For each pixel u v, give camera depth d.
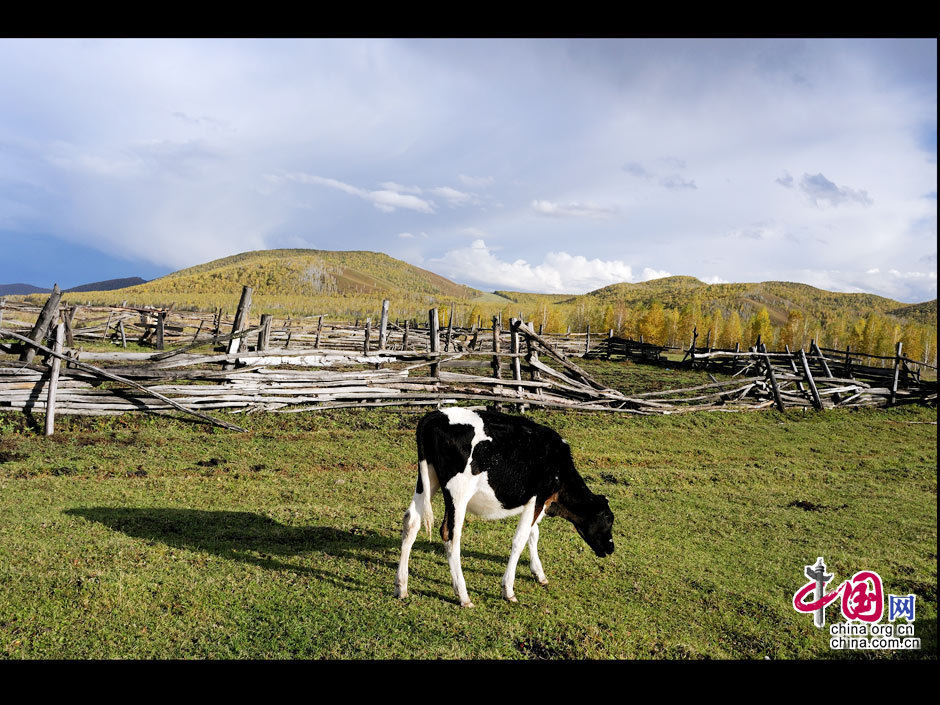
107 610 4.86
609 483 10.57
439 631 4.92
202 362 13.59
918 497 10.62
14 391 11.36
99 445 10.54
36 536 6.27
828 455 14.29
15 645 4.26
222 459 10.50
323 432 12.76
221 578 5.62
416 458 11.63
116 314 26.06
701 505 9.45
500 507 5.70
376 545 6.93
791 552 7.49
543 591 5.95
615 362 31.09
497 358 16.81
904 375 23.48
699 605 5.85
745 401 19.64
